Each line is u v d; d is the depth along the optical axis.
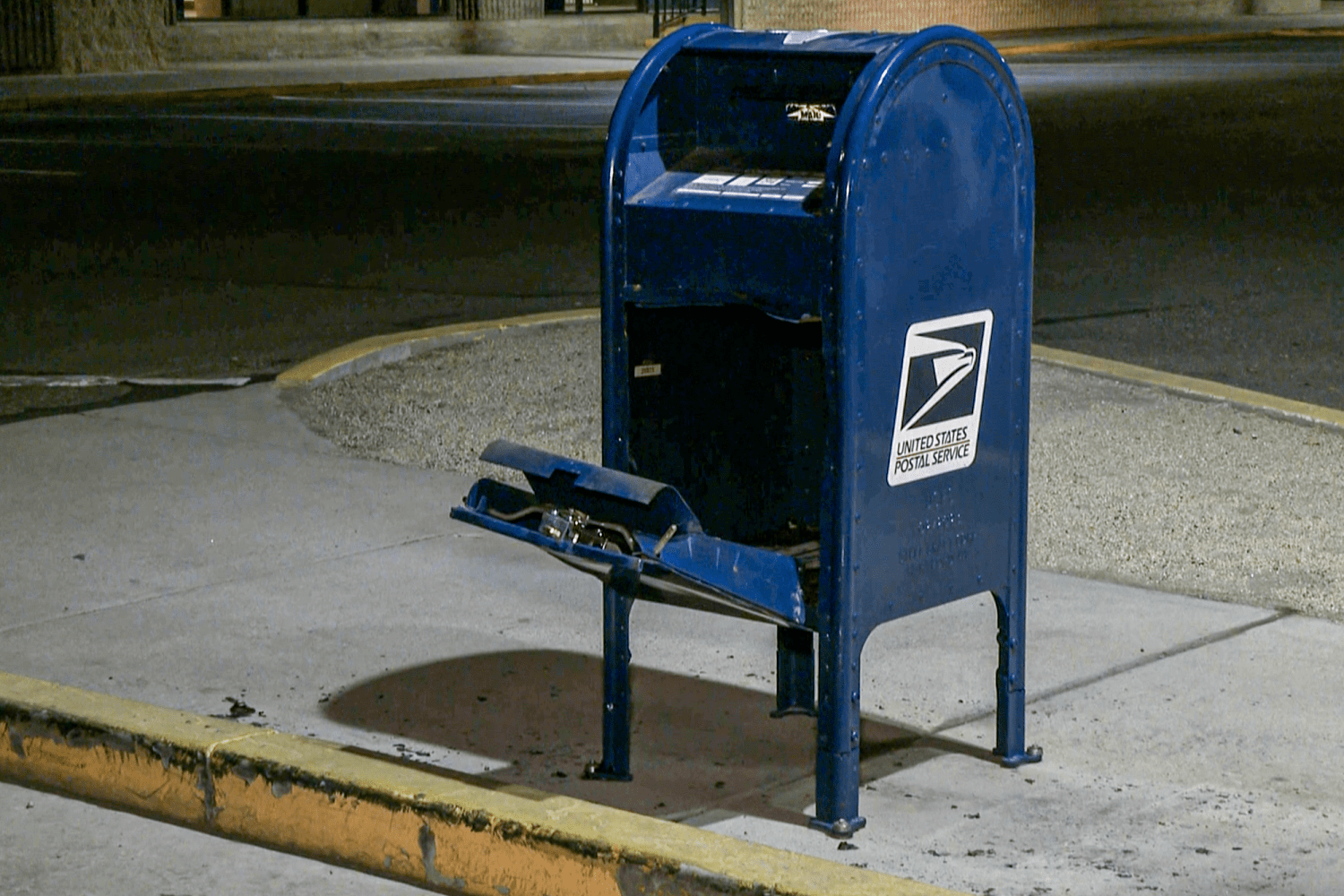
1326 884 9.27
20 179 39.81
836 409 9.49
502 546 15.17
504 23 82.56
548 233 33.03
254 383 21.52
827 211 9.34
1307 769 10.71
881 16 98.50
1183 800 10.30
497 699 11.88
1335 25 116.56
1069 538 15.38
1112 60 84.31
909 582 10.04
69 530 15.45
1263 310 26.39
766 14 91.44
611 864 9.02
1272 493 16.66
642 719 11.55
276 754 10.04
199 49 72.44
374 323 25.20
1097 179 40.84
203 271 29.06
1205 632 13.05
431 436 18.70
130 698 11.78
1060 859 9.54
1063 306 26.75
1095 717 11.51
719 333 10.66
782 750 11.08
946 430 10.09
